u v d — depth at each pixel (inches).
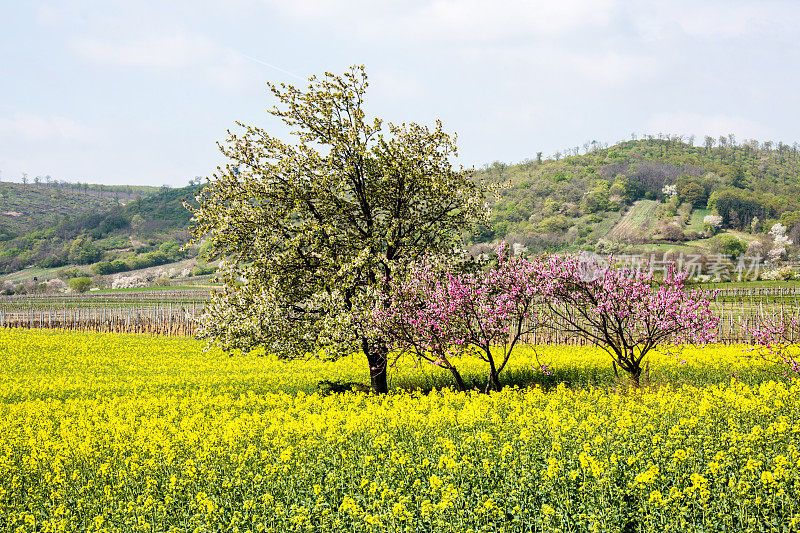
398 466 433.1
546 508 321.1
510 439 485.4
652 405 596.1
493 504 337.4
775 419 491.2
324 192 864.3
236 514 373.1
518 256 836.0
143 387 981.2
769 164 7283.5
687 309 768.3
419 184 879.1
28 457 523.5
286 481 423.5
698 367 904.3
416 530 337.1
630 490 352.2
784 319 852.0
